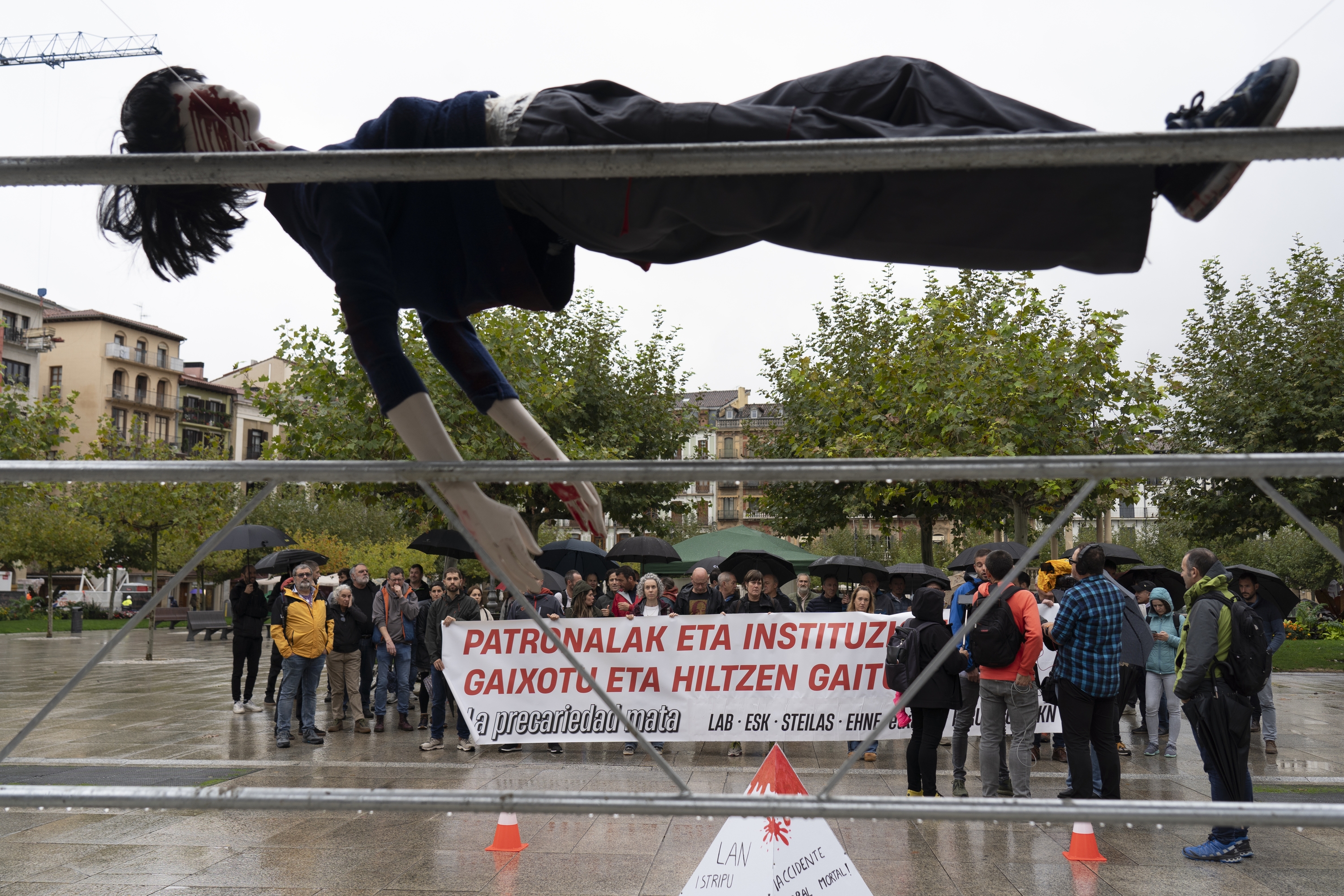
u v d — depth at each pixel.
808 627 8.62
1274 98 1.78
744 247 2.23
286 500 47.88
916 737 7.04
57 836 6.05
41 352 57.72
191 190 2.32
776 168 1.75
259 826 6.31
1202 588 5.90
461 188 2.12
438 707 9.71
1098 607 6.41
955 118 1.91
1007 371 15.95
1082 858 5.55
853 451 18.08
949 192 1.92
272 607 11.63
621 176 1.80
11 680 16.88
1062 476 1.99
